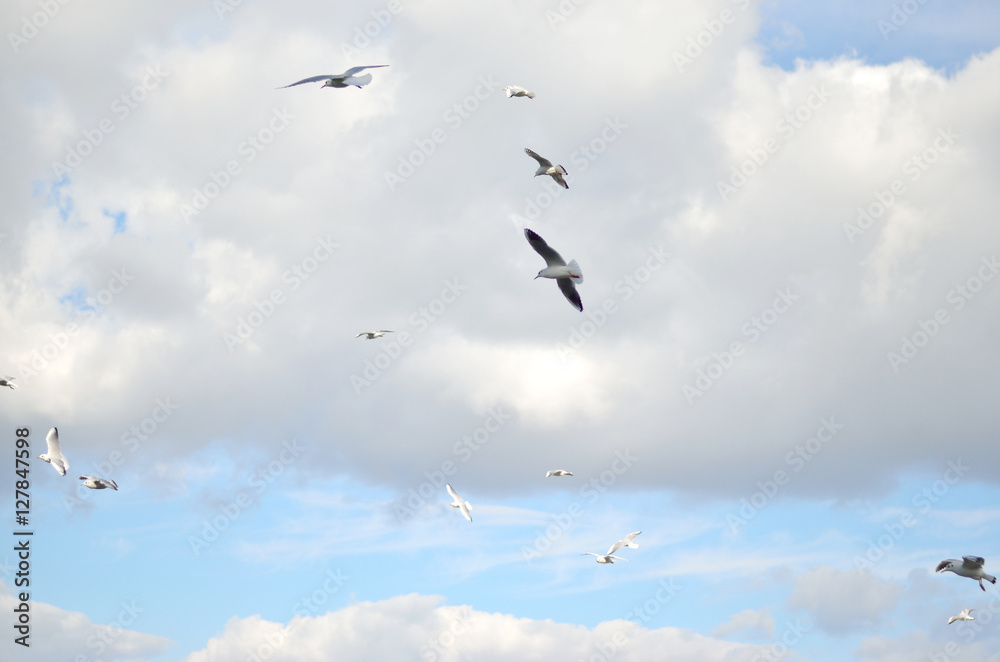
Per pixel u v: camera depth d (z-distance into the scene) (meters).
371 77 41.16
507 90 50.12
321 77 40.81
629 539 61.06
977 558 37.62
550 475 61.59
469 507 52.56
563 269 40.28
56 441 52.41
